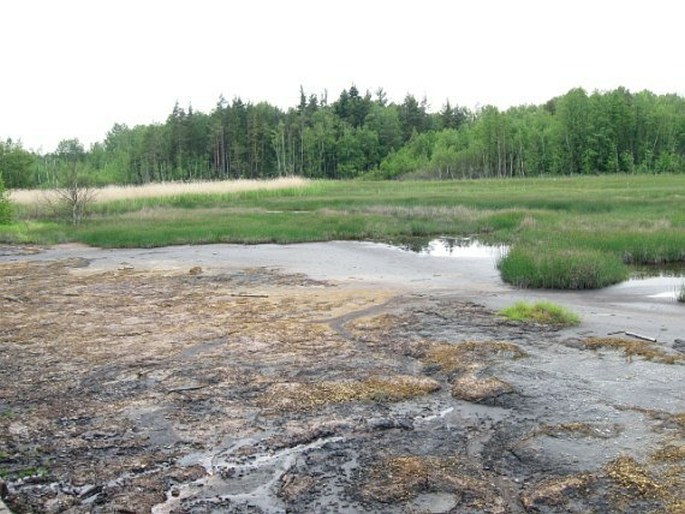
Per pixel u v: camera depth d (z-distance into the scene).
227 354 10.65
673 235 21.17
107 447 7.35
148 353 10.79
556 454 6.85
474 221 29.64
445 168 88.50
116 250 25.55
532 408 8.11
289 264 20.67
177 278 18.39
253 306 14.35
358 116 112.69
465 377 9.14
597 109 81.50
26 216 39.44
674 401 8.19
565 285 16.08
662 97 105.69
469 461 6.79
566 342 10.89
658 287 16.06
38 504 6.19
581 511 5.79
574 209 32.44
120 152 119.25
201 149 98.88
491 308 13.59
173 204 45.00
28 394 9.03
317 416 8.05
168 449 7.27
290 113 106.31
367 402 8.48
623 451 6.86
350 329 12.10
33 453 7.25
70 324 12.98
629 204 32.44
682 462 6.55
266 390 8.95
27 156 74.69
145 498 6.23
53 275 19.69
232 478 6.59
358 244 25.50
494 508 5.90
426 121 119.44
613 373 9.31
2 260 23.53
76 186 36.28
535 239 22.00
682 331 11.58
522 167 85.19
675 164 76.50
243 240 26.64
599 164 81.00
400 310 13.56
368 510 5.92
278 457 7.00
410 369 9.81
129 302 15.11
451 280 17.45
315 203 42.28
